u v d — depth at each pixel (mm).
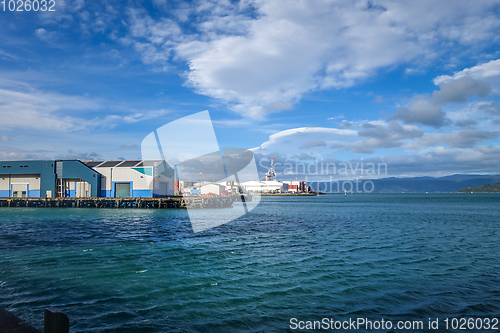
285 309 10234
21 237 25156
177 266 15641
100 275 13883
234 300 10961
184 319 9359
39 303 10445
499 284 13133
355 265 16234
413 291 12133
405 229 33031
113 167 65250
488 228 34844
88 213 51812
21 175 66188
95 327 8727
